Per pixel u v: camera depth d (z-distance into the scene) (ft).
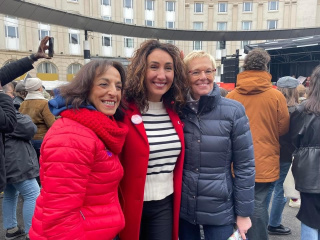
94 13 79.25
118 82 4.25
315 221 5.92
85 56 36.99
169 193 5.45
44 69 73.92
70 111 3.81
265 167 7.20
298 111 6.25
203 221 5.41
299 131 6.09
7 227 8.88
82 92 3.97
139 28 40.65
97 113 3.96
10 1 26.58
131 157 4.99
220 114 5.29
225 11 93.50
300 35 44.78
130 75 5.01
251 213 5.41
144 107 5.12
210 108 5.28
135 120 4.95
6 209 8.84
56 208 3.40
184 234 5.98
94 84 4.08
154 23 88.69
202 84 5.24
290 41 33.14
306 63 37.63
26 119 8.08
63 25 33.55
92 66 4.08
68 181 3.44
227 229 5.48
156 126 5.27
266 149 7.18
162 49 5.01
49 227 3.41
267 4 90.43
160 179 5.30
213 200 5.32
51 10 30.48
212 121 5.29
